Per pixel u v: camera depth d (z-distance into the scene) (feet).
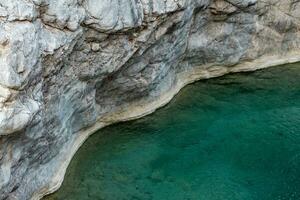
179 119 56.18
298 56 67.05
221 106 58.75
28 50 36.76
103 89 50.55
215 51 61.31
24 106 37.04
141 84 53.16
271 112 58.29
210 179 48.42
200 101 59.21
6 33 35.58
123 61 48.88
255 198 46.29
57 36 40.37
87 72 46.03
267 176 49.11
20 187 40.32
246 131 55.11
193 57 60.34
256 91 61.62
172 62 56.70
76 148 49.65
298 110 58.70
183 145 52.65
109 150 51.06
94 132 52.49
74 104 46.57
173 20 51.83
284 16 64.23
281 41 65.67
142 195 46.01
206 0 56.70
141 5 47.47
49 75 40.88
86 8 42.75
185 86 61.11
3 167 37.06
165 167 49.60
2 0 36.01
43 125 41.39
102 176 47.78
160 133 53.98
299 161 51.11
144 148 51.85
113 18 44.55
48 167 44.50
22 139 38.58
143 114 55.52
